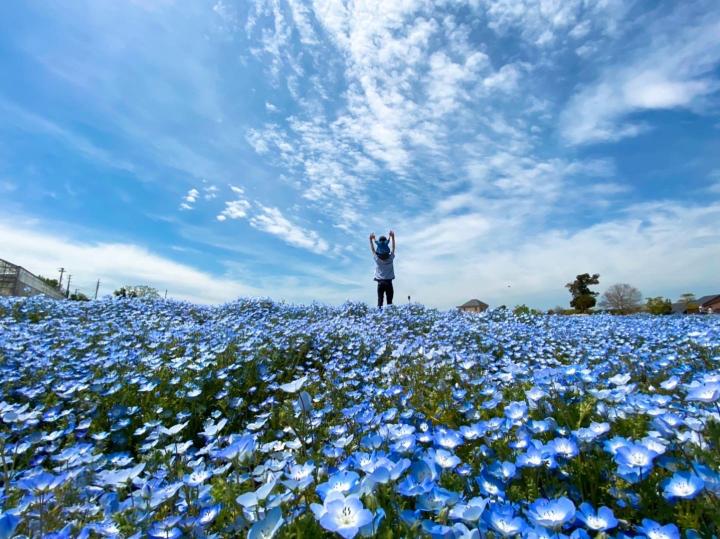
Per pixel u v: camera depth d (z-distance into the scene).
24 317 9.91
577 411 2.98
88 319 10.03
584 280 45.09
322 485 1.70
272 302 14.02
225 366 5.95
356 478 1.75
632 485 2.03
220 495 2.12
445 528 1.41
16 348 6.31
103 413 4.66
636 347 7.29
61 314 10.45
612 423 2.81
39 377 5.41
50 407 4.48
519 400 3.85
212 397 5.16
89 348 7.23
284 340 7.54
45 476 2.17
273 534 1.46
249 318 10.86
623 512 1.94
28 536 1.85
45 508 2.15
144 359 6.19
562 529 1.69
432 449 2.18
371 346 7.71
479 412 3.49
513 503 1.88
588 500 2.05
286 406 4.45
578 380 3.38
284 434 3.67
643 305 39.22
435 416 3.47
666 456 2.14
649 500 1.95
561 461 2.20
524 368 5.23
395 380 5.06
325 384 5.48
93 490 2.47
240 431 4.45
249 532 1.45
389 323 10.58
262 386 5.73
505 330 9.06
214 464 2.89
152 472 2.75
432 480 1.75
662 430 2.18
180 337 7.62
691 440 2.16
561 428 2.65
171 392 5.21
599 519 1.64
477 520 1.53
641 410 2.61
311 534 1.64
